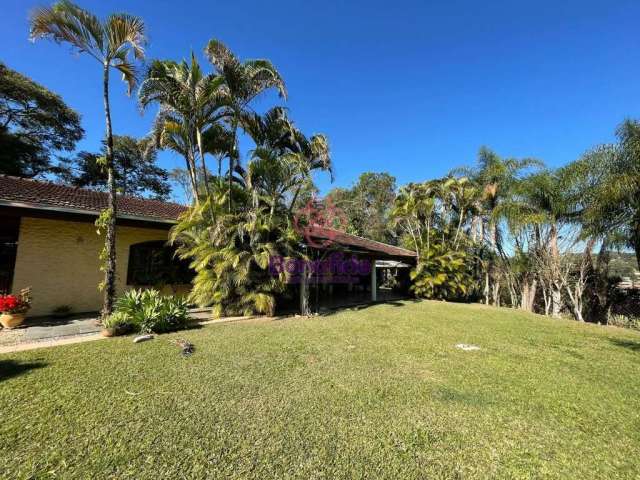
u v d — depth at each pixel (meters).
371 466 2.43
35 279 8.33
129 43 7.05
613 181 7.85
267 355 5.25
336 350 5.75
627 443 2.92
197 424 2.94
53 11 6.21
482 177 17.20
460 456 2.61
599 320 12.82
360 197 30.00
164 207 12.20
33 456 2.39
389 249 17.39
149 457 2.42
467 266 18.16
